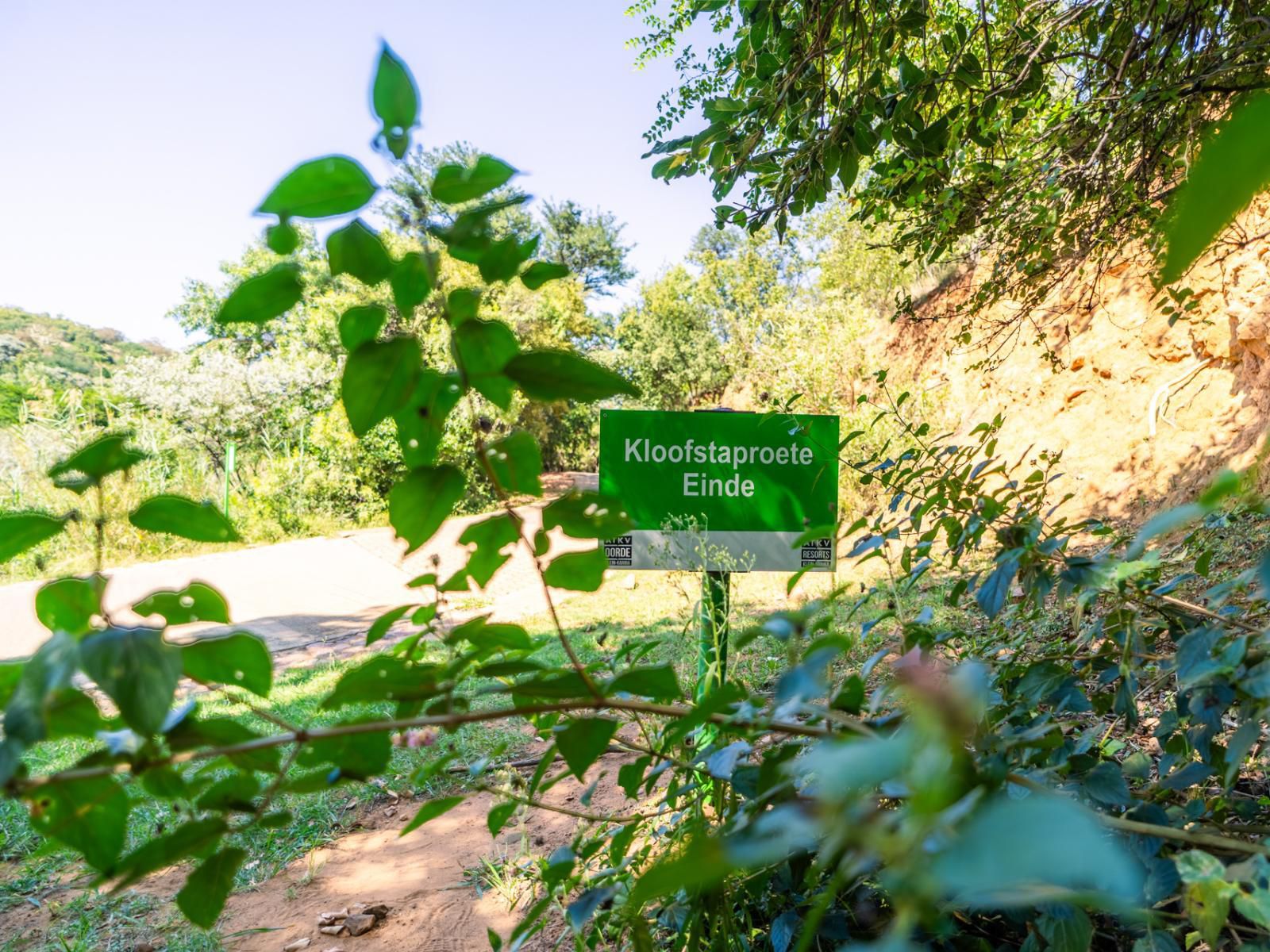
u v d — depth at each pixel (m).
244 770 0.80
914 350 10.97
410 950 2.16
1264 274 6.60
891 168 3.30
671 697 0.79
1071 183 3.27
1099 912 1.31
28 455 10.20
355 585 9.27
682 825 1.53
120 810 0.72
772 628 0.83
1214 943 0.73
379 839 2.88
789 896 1.50
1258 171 0.19
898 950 0.32
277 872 2.66
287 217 0.69
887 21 2.95
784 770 0.86
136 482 10.84
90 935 2.32
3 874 2.71
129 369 16.14
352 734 0.75
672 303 26.38
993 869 0.27
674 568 2.42
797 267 23.36
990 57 3.04
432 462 0.83
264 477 14.23
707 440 2.56
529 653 1.02
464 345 0.75
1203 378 7.24
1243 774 1.69
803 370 10.03
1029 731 1.00
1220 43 2.71
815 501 2.57
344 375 0.75
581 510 0.86
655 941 1.68
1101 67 3.18
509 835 2.77
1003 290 4.19
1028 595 1.28
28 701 0.58
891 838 0.35
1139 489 7.18
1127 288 8.23
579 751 0.88
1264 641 0.95
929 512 1.57
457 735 3.43
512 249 0.73
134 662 0.60
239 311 0.70
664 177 3.44
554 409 21.72
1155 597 1.23
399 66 0.66
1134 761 1.35
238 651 0.72
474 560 0.90
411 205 0.72
